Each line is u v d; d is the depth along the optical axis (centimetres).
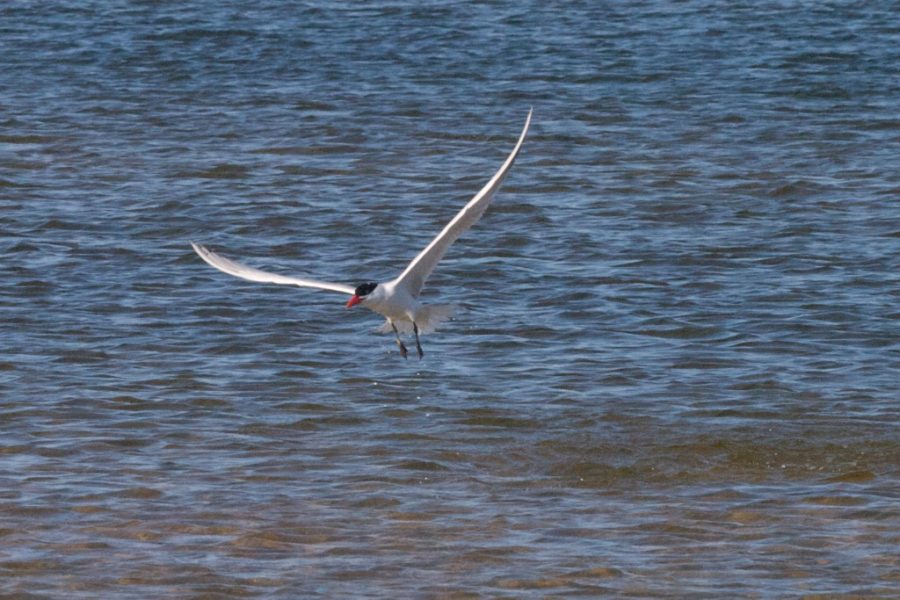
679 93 3444
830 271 2208
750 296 2100
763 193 2647
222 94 3466
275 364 1845
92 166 2845
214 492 1445
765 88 3481
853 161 2856
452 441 1596
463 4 4522
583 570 1273
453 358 1873
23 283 2156
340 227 2473
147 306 2070
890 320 1992
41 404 1686
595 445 1583
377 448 1573
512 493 1458
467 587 1239
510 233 2427
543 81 3572
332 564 1285
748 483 1484
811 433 1612
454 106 3334
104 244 2364
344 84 3556
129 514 1391
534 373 1814
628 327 1986
